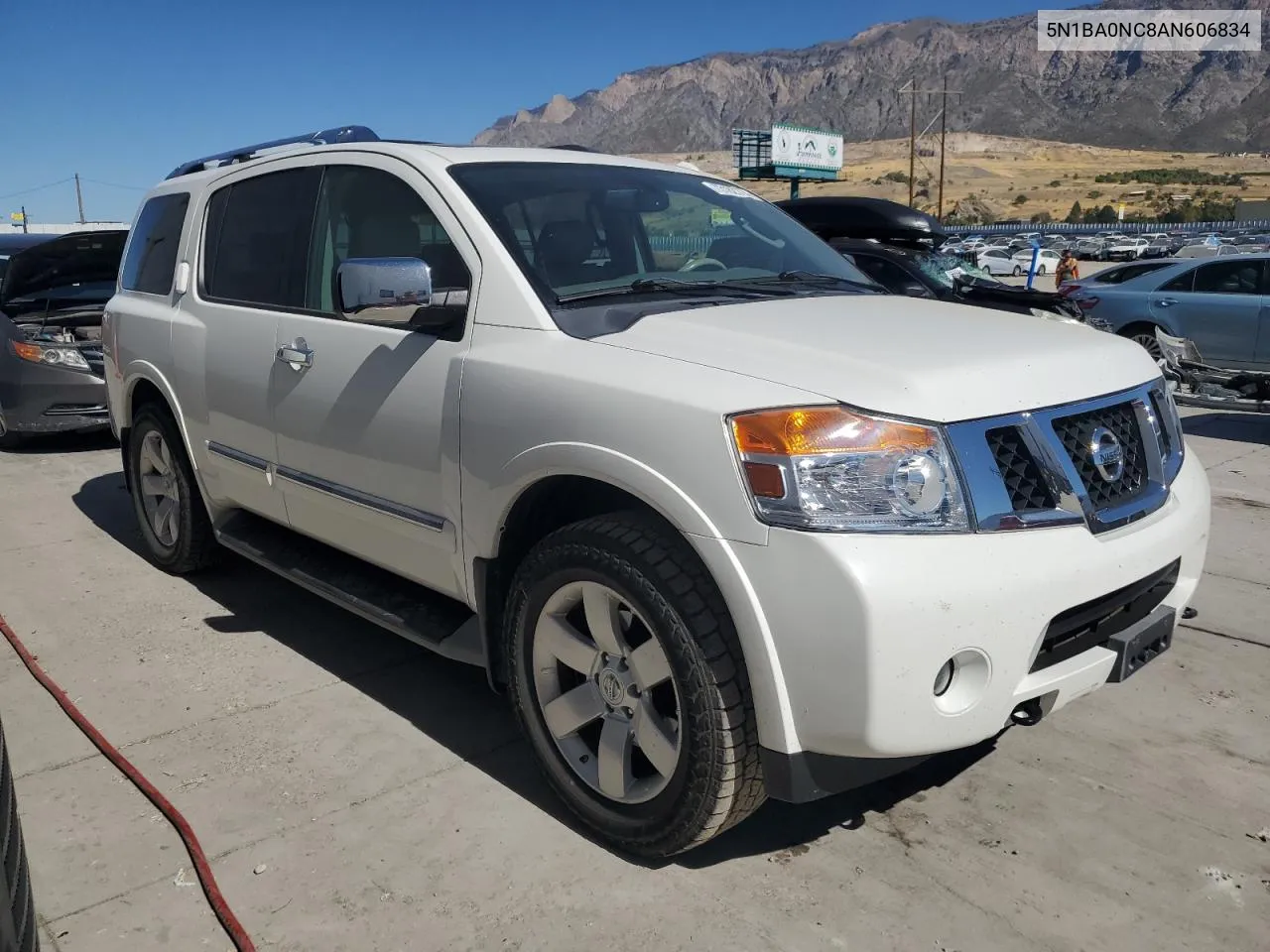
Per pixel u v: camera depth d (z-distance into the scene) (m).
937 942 2.37
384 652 4.05
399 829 2.83
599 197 3.37
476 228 3.02
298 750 3.28
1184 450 3.02
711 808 2.40
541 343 2.77
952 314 3.07
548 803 2.96
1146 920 2.45
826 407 2.26
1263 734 3.34
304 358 3.47
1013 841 2.76
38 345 7.79
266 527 4.34
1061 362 2.64
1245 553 5.20
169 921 2.47
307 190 3.73
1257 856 2.69
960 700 2.28
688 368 2.48
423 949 2.37
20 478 7.25
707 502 2.29
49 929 2.45
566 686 2.85
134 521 6.04
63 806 2.97
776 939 2.38
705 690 2.34
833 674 2.19
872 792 3.01
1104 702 3.57
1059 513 2.39
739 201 3.94
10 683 3.80
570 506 2.88
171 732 3.41
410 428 3.07
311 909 2.51
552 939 2.39
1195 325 10.58
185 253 4.40
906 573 2.16
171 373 4.34
